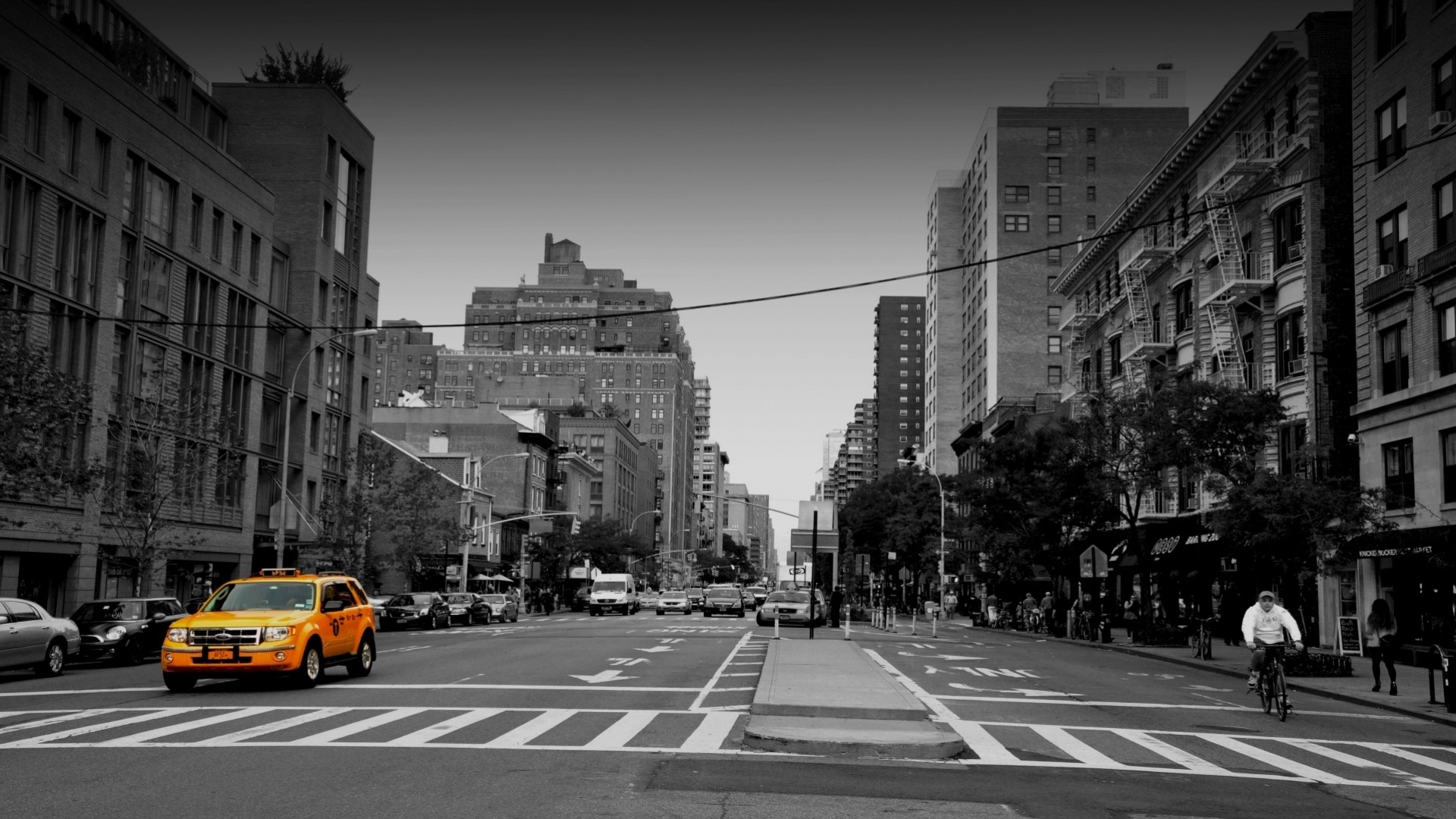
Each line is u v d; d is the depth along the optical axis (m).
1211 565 44.72
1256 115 43.56
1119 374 59.34
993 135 100.50
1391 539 31.98
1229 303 43.09
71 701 17.22
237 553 49.00
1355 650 29.78
